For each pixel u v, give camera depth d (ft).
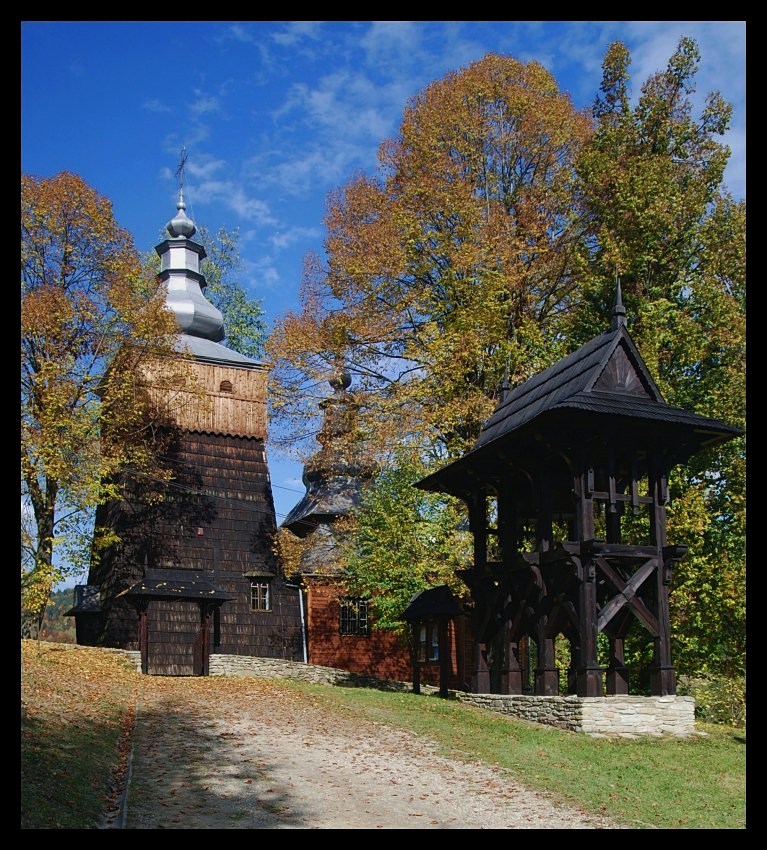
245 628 120.47
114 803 41.01
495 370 106.42
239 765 50.47
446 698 85.97
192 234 141.38
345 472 112.88
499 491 86.99
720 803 47.83
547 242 110.83
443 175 109.29
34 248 104.12
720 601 87.76
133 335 107.45
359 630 136.77
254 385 130.11
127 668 96.27
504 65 113.80
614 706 66.18
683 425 70.79
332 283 110.22
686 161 103.96
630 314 98.94
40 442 97.40
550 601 75.87
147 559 115.96
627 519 91.35
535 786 49.32
